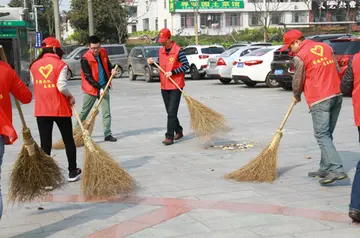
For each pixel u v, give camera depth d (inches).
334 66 216.5
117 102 573.9
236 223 175.2
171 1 2306.8
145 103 557.0
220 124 304.3
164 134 357.7
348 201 197.9
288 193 209.6
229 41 1996.8
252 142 318.3
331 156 213.6
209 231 168.1
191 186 223.0
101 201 205.2
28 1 1893.5
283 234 164.1
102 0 1790.1
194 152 295.3
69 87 839.7
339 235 162.4
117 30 1802.4
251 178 227.0
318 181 226.8
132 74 959.6
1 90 157.8
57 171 195.6
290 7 2319.1
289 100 538.6
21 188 187.8
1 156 159.9
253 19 2370.8
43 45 230.2
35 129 393.7
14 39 797.2
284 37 225.6
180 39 1860.2
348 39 523.2
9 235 170.2
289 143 311.9
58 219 184.9
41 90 224.5
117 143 329.1
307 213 184.2
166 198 206.2
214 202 199.3
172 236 164.4
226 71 788.0
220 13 2341.3
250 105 505.0
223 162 268.2
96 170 206.7
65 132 231.8
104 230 171.9
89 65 323.0
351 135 330.3
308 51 215.5
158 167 260.2
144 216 184.9
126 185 211.0
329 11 2208.4
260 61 689.6
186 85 808.3
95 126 402.0
